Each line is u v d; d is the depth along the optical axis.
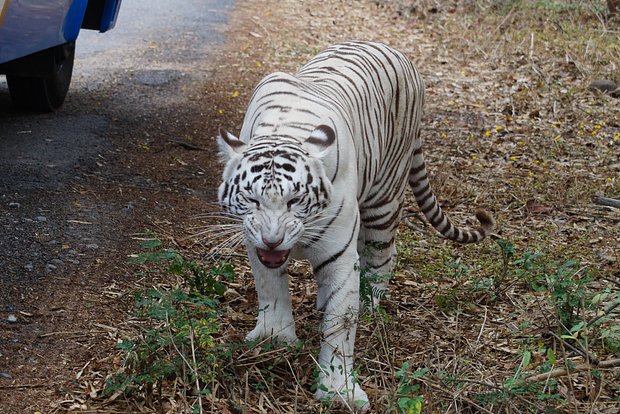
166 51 11.20
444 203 7.06
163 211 6.27
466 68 11.15
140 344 4.11
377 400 4.08
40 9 6.28
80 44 11.24
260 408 4.03
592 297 4.93
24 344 4.41
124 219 6.01
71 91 9.09
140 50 11.15
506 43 11.94
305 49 11.85
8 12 5.71
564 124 9.09
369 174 4.64
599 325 4.77
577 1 13.68
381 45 5.07
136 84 9.60
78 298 4.89
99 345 4.48
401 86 4.99
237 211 3.88
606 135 8.77
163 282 5.21
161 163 7.32
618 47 11.53
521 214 6.87
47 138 7.46
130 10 13.41
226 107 9.19
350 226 4.11
